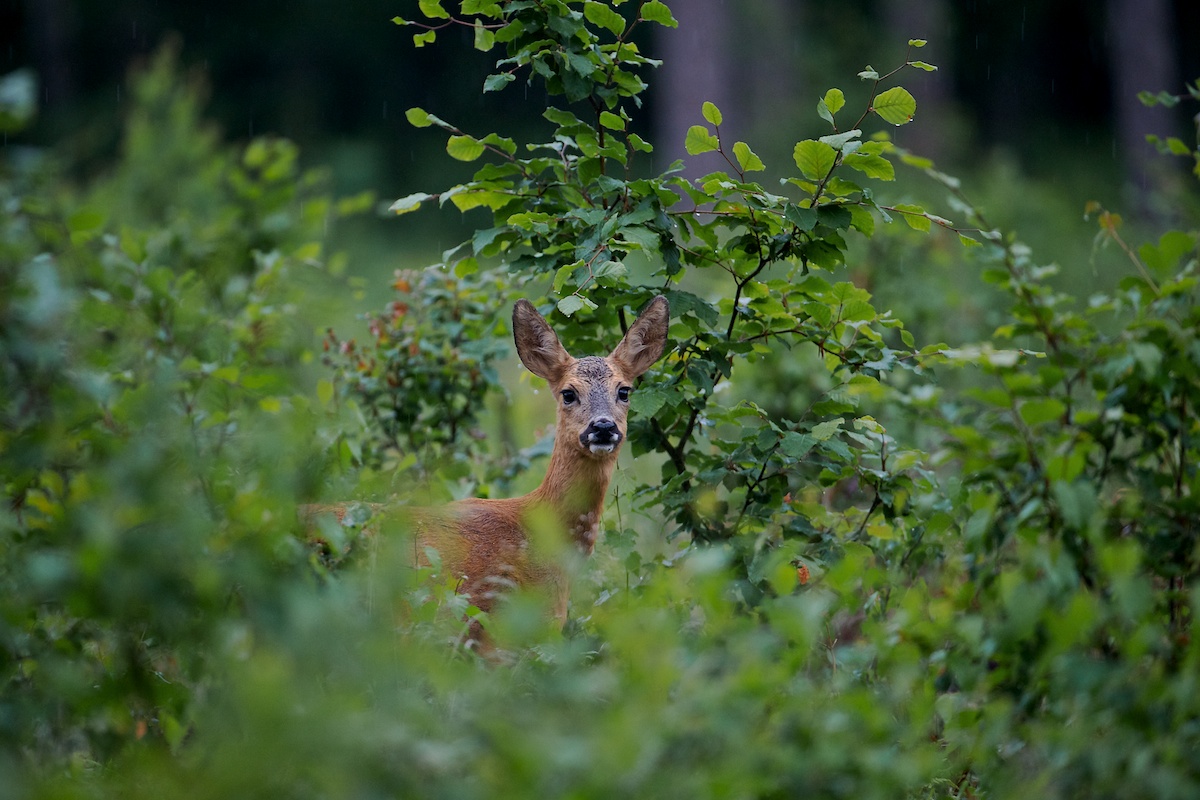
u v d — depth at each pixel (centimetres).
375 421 1431
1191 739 743
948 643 902
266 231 1636
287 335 1392
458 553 1145
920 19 4953
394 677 691
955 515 1041
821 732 727
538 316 1309
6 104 772
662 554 1164
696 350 1230
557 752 627
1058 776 756
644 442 1249
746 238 1188
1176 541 925
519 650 910
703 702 699
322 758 615
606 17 1192
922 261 1886
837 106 1121
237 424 960
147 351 1141
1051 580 784
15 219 927
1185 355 973
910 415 1380
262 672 630
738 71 4559
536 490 1243
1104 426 988
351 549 871
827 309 1160
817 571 1065
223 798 603
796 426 1153
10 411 758
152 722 795
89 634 805
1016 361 1014
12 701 745
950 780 846
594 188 1225
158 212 1878
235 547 704
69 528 706
